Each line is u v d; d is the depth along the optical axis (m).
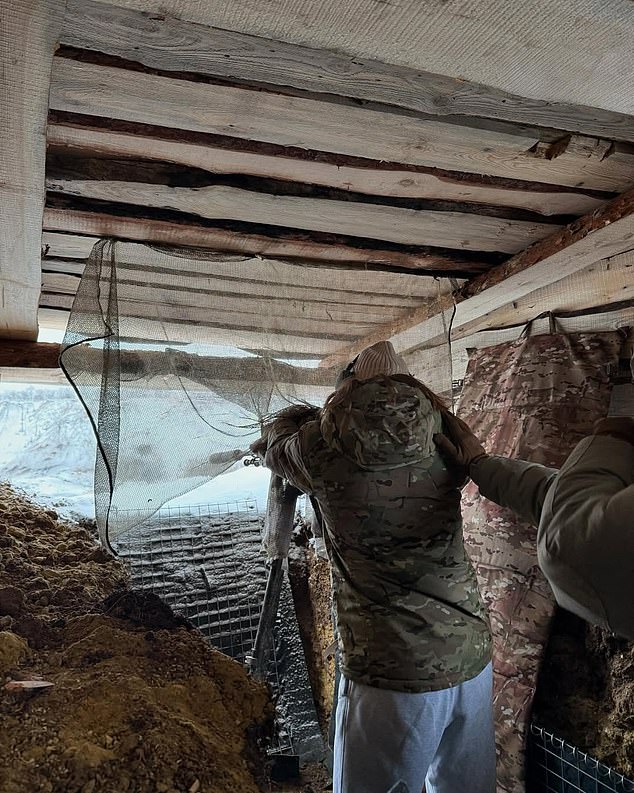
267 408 1.88
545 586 2.06
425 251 1.91
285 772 2.04
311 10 0.76
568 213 1.63
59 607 2.31
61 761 1.58
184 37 0.89
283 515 2.22
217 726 2.02
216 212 1.57
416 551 1.41
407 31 0.80
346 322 2.04
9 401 5.40
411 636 1.37
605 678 1.92
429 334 2.17
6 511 2.81
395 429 1.33
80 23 0.85
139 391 1.71
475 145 1.25
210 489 3.39
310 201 1.51
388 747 1.34
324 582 2.71
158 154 1.30
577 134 1.21
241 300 1.86
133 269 1.73
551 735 1.90
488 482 1.35
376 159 1.32
